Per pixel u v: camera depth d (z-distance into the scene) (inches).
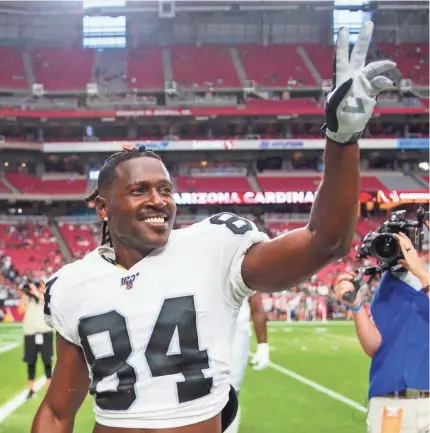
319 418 254.5
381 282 118.7
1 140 1333.7
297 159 1473.9
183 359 67.1
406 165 1441.9
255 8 1531.7
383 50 1557.6
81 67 1517.0
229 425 73.7
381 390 112.3
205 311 68.7
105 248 75.7
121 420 66.9
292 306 910.4
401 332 112.0
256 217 1411.2
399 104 1419.8
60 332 74.0
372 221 1310.3
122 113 1364.4
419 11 1561.3
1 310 944.9
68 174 1434.5
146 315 68.1
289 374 380.5
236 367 163.5
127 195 69.9
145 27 1605.6
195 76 1501.0
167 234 70.6
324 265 63.9
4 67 1489.9
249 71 1523.1
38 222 1332.4
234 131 1461.6
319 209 60.3
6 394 311.3
